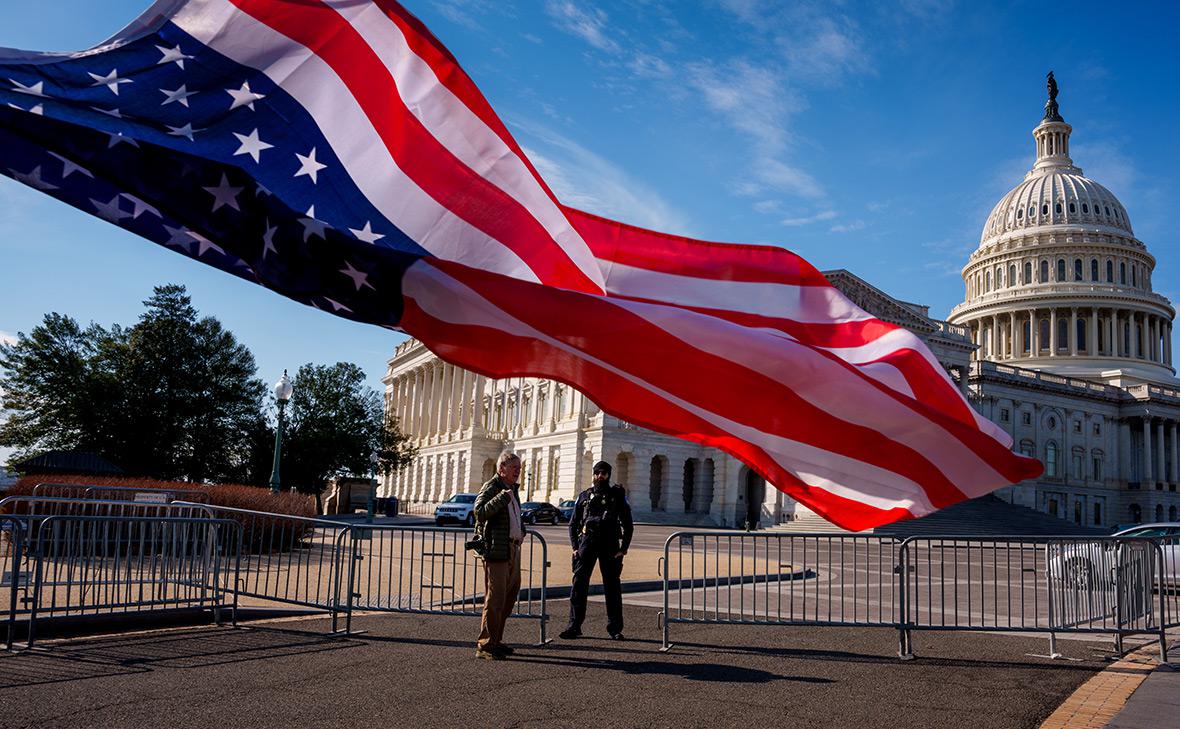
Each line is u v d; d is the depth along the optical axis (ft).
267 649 31.89
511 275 26.81
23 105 20.38
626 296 30.04
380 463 233.76
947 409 29.32
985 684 28.86
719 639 37.24
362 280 23.85
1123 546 37.42
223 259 23.97
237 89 24.43
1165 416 336.08
